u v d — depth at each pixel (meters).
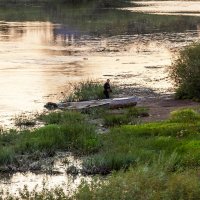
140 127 55.81
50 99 80.12
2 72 105.12
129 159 44.09
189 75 76.69
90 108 69.94
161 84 90.56
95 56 125.75
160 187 28.72
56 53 131.75
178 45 141.88
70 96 78.88
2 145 50.31
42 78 98.56
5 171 44.38
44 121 64.06
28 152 48.19
